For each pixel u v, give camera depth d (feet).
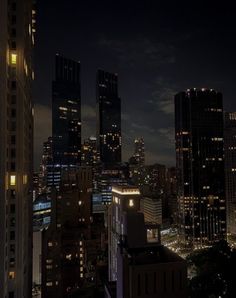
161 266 202.90
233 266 355.15
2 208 221.87
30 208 374.22
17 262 249.34
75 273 463.83
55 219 505.66
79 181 554.46
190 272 410.52
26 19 297.74
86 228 522.88
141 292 198.08
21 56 256.73
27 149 320.50
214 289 309.83
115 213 373.20
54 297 439.63
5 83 222.69
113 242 377.91
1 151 222.28
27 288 321.73
